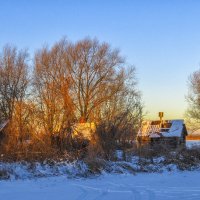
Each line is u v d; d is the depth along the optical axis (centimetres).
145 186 2311
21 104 3162
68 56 5266
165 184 2408
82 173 2833
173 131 5797
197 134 7075
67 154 3056
